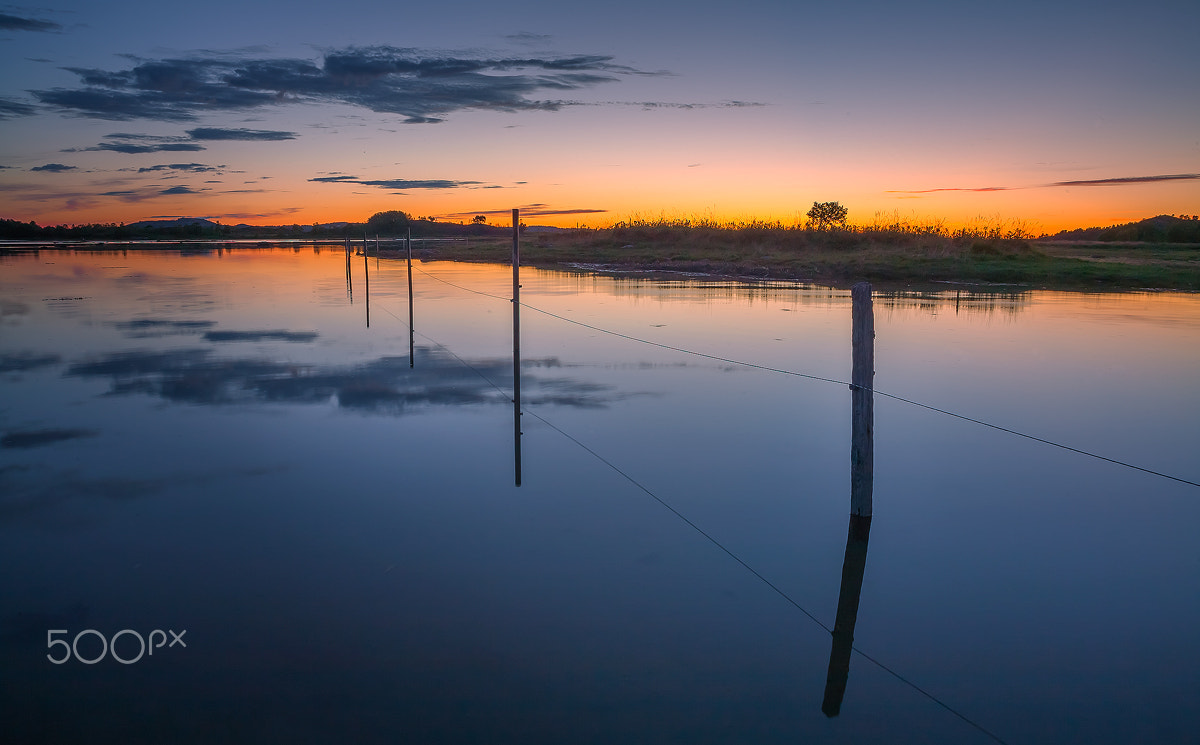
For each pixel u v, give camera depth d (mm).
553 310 20938
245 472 8148
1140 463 8461
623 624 5199
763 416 10305
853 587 5730
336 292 26672
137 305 22547
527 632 5105
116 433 9484
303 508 7164
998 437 9508
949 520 7016
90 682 4531
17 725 4137
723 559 6195
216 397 11281
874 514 7148
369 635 5051
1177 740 4074
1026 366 13234
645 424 9922
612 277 32375
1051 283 27672
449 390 11727
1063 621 5258
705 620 5277
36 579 5801
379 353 14703
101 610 5363
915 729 4168
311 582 5766
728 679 4617
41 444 9047
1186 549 6395
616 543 6461
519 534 6625
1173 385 11844
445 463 8453
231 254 57938
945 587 5758
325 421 10039
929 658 4852
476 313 20438
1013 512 7195
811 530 6742
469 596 5578
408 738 4055
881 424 10109
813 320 18625
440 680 4574
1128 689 4531
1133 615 5352
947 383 12023
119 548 6328
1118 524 6887
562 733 4094
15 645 4930
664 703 4363
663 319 18906
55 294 25781
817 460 8547
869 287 6484
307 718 4211
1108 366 13242
